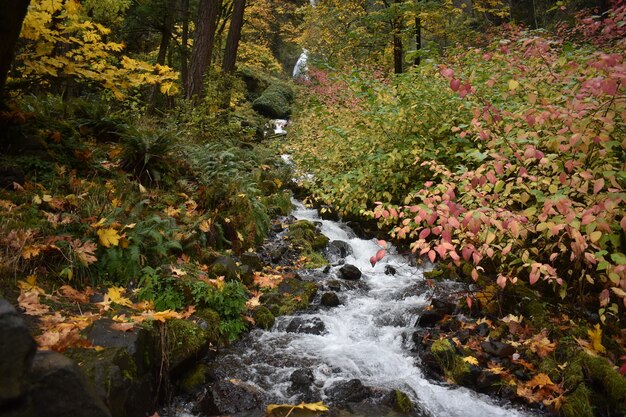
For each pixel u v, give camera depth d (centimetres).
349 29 1653
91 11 1372
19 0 454
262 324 465
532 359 399
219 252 555
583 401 347
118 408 266
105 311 355
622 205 394
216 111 1105
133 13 1493
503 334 435
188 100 1070
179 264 471
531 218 401
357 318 494
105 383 260
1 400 183
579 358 378
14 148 523
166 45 1537
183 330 365
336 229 780
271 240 699
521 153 440
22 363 192
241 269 534
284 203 859
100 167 571
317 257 660
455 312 485
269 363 399
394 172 709
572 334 413
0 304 192
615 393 345
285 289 538
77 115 727
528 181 476
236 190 653
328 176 838
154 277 417
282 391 360
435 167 533
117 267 413
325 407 331
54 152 551
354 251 719
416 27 1412
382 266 662
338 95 1257
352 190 734
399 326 481
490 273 547
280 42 3388
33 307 326
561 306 461
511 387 374
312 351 423
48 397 201
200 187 646
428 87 716
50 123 587
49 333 283
